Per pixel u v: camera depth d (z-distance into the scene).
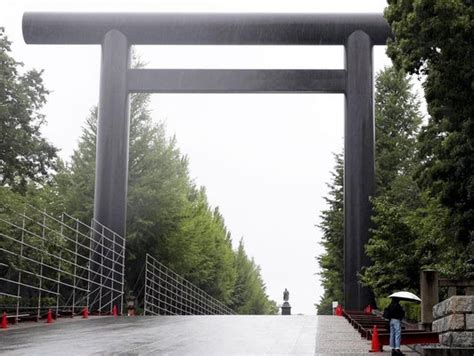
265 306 190.12
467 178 40.22
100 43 77.12
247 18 76.19
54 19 76.69
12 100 59.09
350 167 74.06
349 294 71.62
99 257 71.44
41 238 55.09
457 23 35.62
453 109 39.06
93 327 46.41
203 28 76.12
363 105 74.81
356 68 75.44
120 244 73.81
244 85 75.88
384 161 90.31
